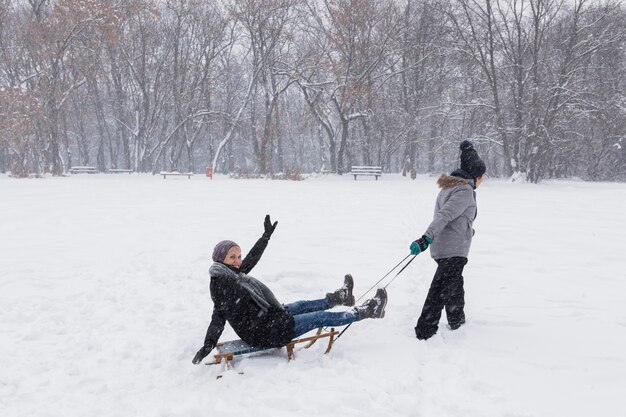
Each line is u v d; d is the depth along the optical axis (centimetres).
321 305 473
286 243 920
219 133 5578
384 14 4012
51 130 3784
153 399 373
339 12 3834
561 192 2291
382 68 4403
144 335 496
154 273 712
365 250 870
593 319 535
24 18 4334
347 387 378
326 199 1712
